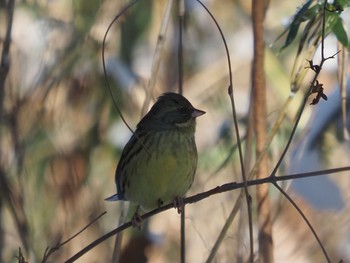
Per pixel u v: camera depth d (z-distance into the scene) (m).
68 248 13.38
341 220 11.27
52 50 13.04
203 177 13.12
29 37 12.97
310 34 9.85
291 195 11.27
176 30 14.53
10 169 11.88
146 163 9.95
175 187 10.05
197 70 15.38
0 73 10.19
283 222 11.67
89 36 12.95
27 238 11.04
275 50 13.94
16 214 10.93
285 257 11.52
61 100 13.47
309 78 13.77
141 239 12.60
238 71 15.44
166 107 10.08
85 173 13.66
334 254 11.44
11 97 11.74
